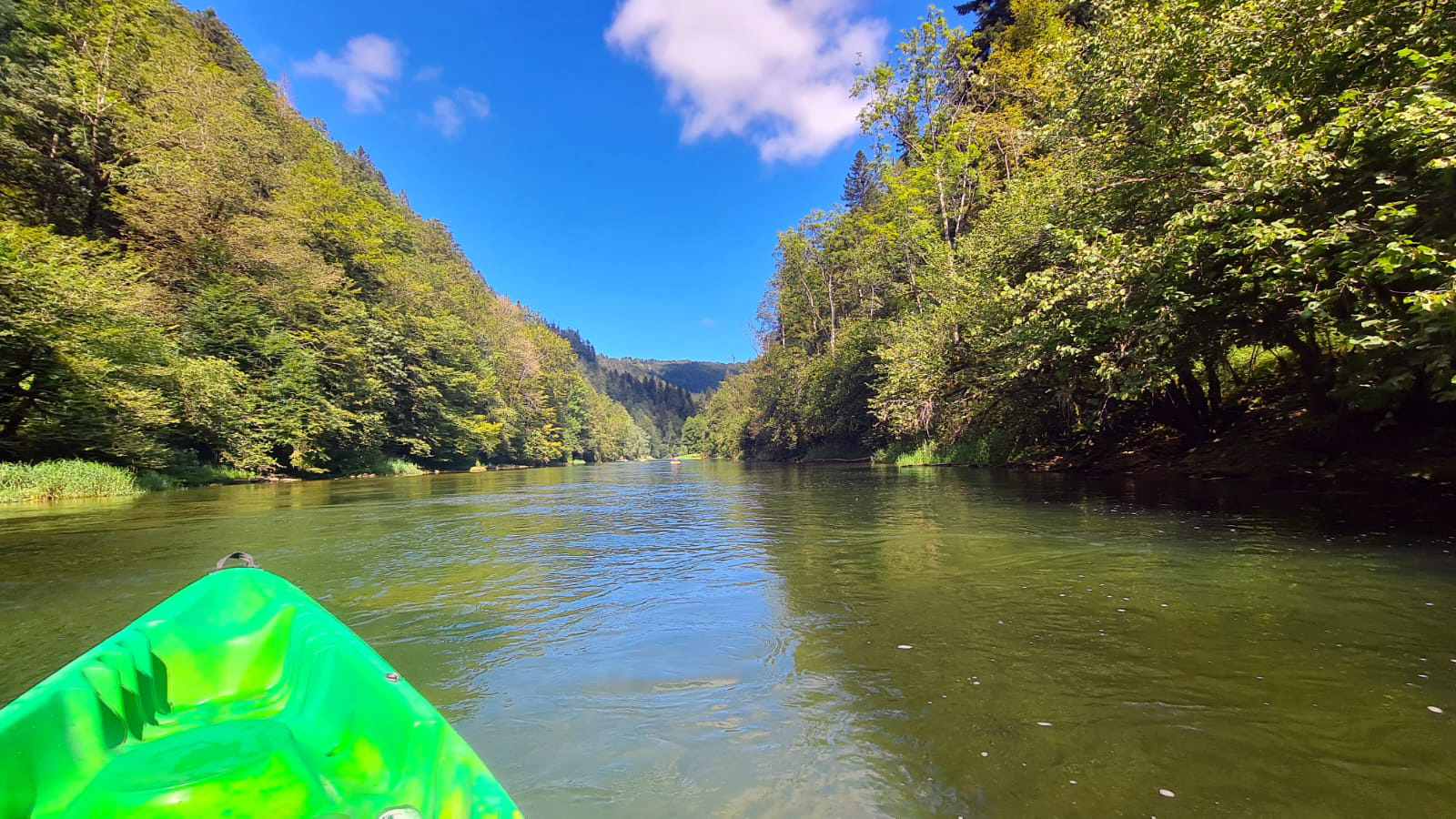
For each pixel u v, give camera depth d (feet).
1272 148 21.86
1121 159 34.45
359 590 19.34
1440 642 12.13
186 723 8.43
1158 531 24.68
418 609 17.10
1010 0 92.43
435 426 140.26
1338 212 22.57
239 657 9.70
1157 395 46.47
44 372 52.24
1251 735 8.94
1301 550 20.24
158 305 75.36
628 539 29.22
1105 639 13.08
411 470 130.31
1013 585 17.70
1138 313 29.68
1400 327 20.36
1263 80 25.36
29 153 71.41
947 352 54.19
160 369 65.87
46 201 73.72
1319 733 8.91
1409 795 7.46
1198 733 9.06
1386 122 19.06
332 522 36.32
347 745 7.17
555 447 231.30
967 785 7.95
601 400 354.74
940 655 12.51
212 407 75.05
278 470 95.20
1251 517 26.66
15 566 22.99
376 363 120.78
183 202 81.61
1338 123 20.20
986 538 24.77
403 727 6.20
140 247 80.69
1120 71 32.50
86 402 56.54
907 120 85.05
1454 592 15.30
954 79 82.79
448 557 24.88
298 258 102.58
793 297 137.80
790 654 12.96
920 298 84.43
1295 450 38.14
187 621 9.42
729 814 7.53
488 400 180.34
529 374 219.61
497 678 11.99
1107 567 19.29
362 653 7.75
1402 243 18.63
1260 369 49.44
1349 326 22.67
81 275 54.60
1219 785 7.75
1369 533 22.25
